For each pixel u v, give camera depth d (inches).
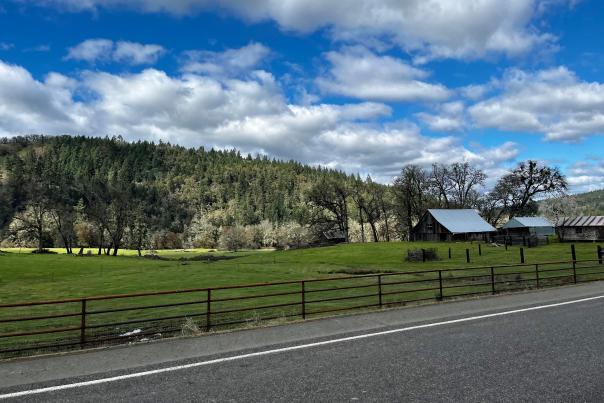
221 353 314.5
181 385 247.1
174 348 331.0
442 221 3174.2
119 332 698.8
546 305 528.7
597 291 662.5
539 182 3230.8
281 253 3174.2
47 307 1107.9
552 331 380.2
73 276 2039.9
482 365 280.8
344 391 235.3
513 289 753.0
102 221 4008.4
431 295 946.7
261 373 267.4
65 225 4005.9
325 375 262.4
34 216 3993.6
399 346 332.2
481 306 526.3
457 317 452.4
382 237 4557.1
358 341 348.8
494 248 2378.2
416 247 2672.2
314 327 406.6
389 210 4101.9
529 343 337.4
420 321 431.8
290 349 324.5
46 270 2289.6
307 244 4126.5
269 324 425.7
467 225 3169.3
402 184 3550.7
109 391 238.8
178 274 1984.5
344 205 3981.3
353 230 4690.0
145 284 1621.6
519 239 2512.3
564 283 837.2
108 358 305.0
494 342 342.6
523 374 262.2
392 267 1825.8
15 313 1023.6
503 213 3668.8
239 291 1307.8
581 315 458.6
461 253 2219.5
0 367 286.7
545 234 3068.4
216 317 807.7
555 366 277.3
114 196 4121.6
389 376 260.1
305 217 4623.5
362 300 954.1
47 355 313.1
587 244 2460.6
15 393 236.8
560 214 3358.8
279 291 1261.1
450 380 252.2
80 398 229.0
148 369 277.6
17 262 2576.3
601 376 257.1
